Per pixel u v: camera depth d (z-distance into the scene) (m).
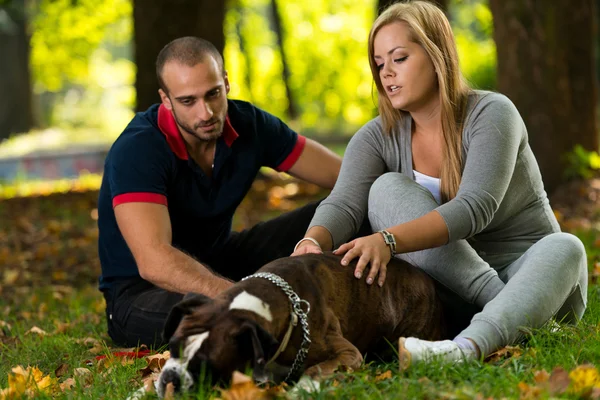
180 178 6.54
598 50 25.03
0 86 47.72
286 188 19.70
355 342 5.02
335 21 48.38
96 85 74.25
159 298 6.44
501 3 14.84
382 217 5.63
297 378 4.63
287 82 42.16
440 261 5.49
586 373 4.30
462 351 4.79
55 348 7.03
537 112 14.78
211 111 6.23
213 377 4.11
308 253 5.12
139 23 16.95
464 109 5.64
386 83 5.68
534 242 5.88
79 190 22.12
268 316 4.37
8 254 13.39
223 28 17.27
